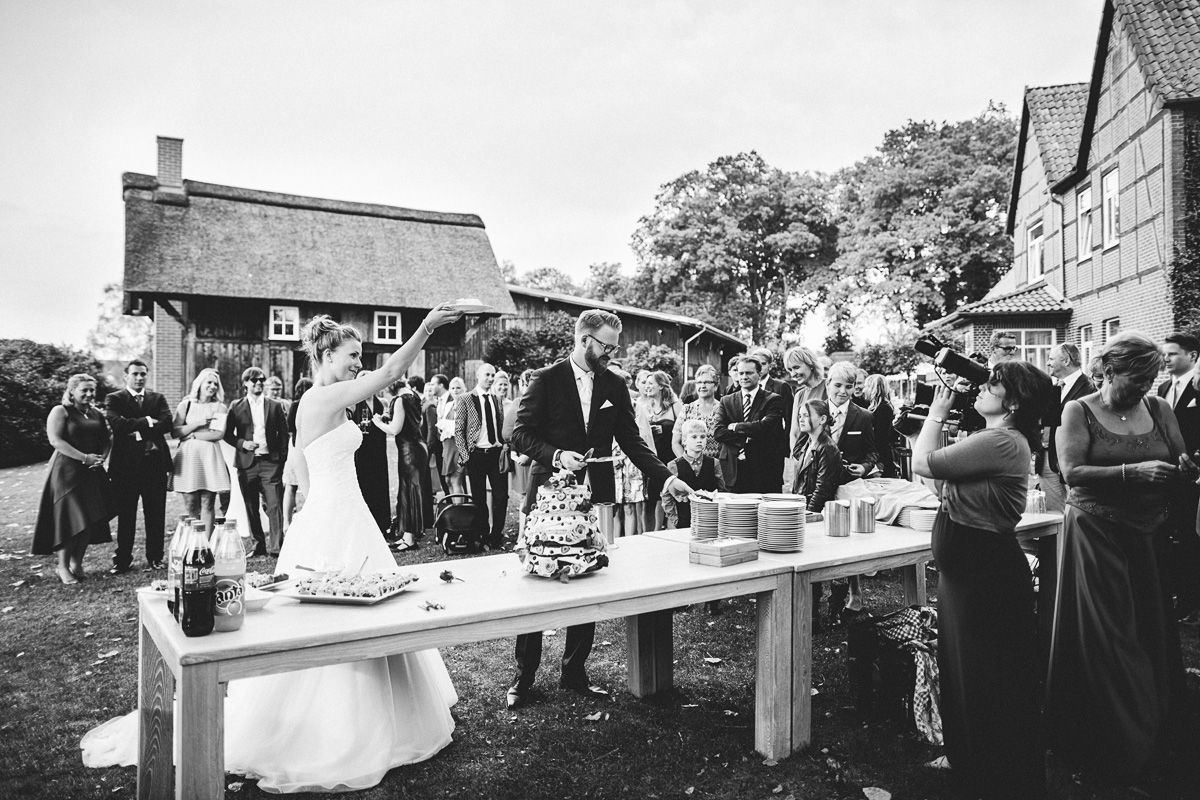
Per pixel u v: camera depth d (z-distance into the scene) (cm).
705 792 284
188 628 208
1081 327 1698
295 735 285
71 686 388
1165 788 290
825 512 378
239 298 2258
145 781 253
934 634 349
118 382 2469
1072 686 304
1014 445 272
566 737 330
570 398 357
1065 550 312
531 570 276
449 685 356
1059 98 1970
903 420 496
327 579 262
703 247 4612
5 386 1730
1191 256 1270
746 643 460
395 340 2497
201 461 692
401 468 751
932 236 3575
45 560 696
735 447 547
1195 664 403
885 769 302
